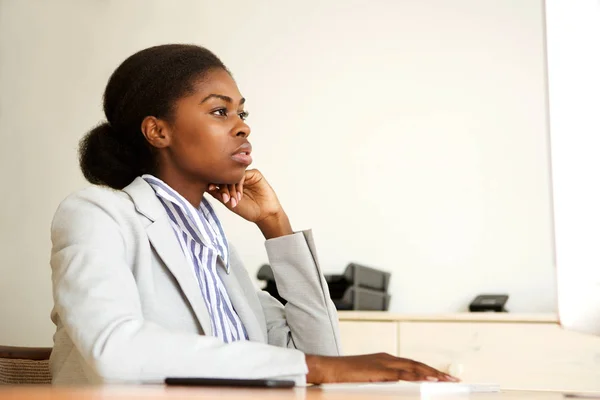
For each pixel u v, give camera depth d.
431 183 3.09
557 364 2.39
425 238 3.06
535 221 2.96
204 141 1.39
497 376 2.43
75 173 3.52
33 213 3.53
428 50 3.17
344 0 3.29
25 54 3.63
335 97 3.24
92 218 1.21
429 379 1.09
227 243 1.52
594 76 1.55
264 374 1.02
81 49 3.58
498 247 2.98
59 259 1.15
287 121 3.28
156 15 3.51
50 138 3.56
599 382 2.35
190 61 1.41
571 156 1.55
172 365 1.01
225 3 3.43
